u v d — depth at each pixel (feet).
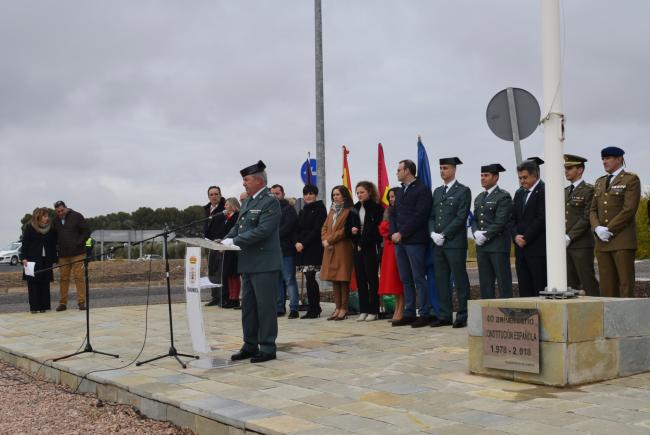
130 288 67.56
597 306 18.88
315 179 52.90
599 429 14.03
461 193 30.73
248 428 15.56
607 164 27.14
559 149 20.04
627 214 26.45
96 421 19.31
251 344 24.57
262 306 24.04
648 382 18.62
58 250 45.70
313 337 29.22
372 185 34.76
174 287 68.08
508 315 19.27
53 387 24.25
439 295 31.42
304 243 36.81
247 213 24.43
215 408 17.13
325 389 18.97
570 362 18.25
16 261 151.94
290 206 39.04
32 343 30.78
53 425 19.06
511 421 14.89
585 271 29.19
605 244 27.02
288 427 15.03
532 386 18.52
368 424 15.10
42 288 45.37
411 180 32.17
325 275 35.01
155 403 19.10
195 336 24.09
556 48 20.11
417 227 31.35
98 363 24.81
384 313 36.19
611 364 19.11
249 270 24.08
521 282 29.50
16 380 25.61
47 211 45.70
